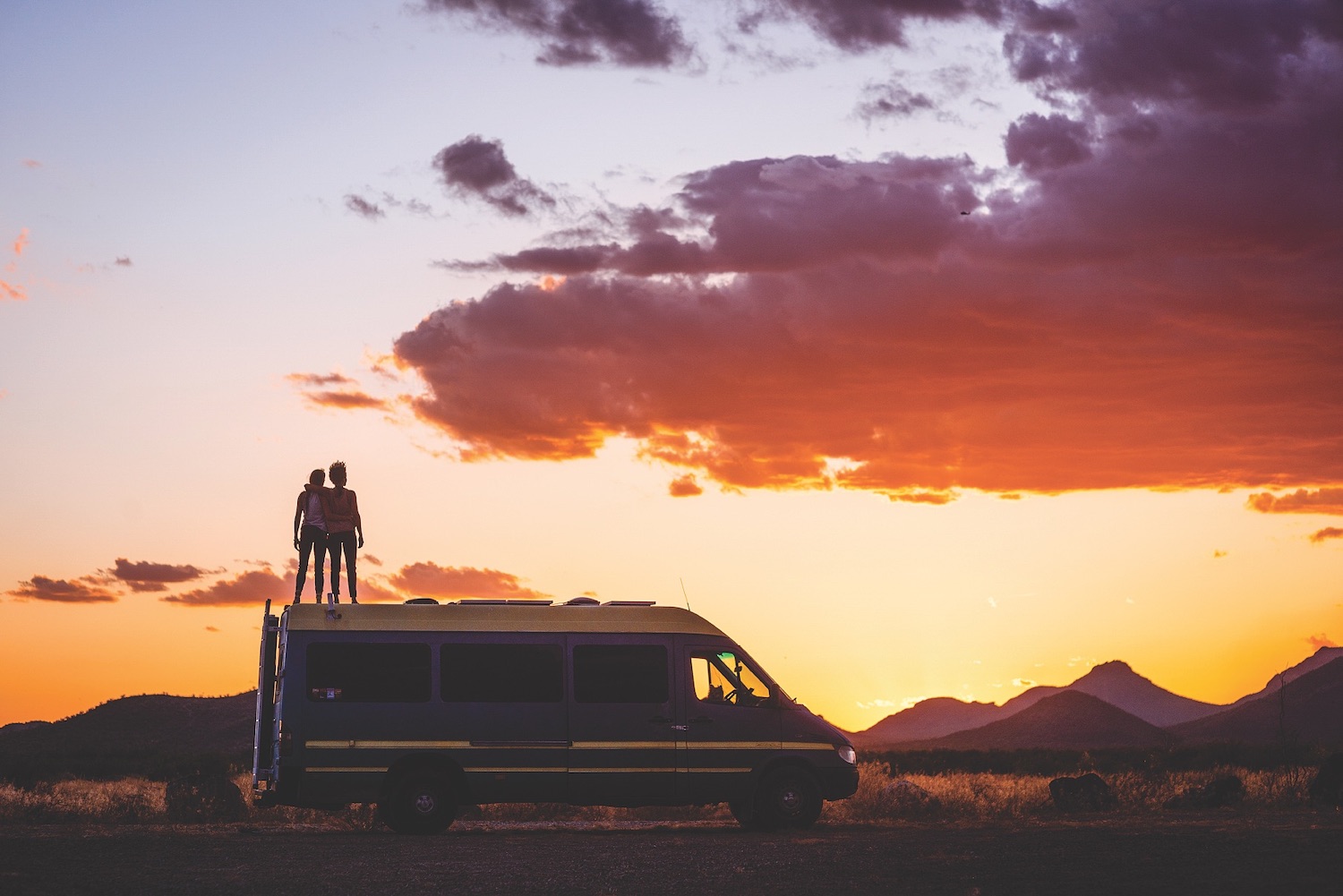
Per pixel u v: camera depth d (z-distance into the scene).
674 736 18.58
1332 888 11.59
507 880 12.61
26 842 16.70
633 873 13.12
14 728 101.50
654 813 24.09
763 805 18.75
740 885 12.14
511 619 18.59
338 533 20.80
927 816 22.06
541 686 18.39
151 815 23.33
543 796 18.17
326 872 13.31
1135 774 27.77
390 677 18.06
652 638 18.84
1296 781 24.89
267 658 18.69
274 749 18.02
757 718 18.88
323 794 17.67
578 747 18.31
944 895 11.44
